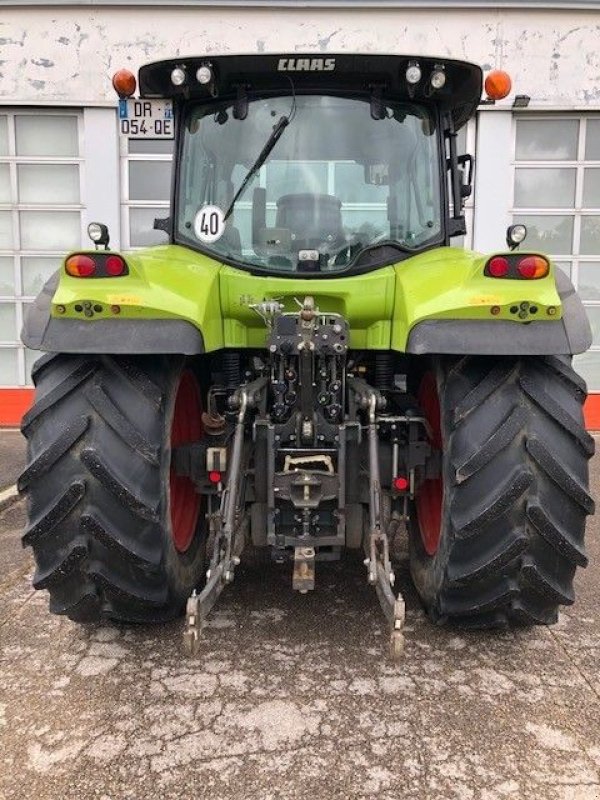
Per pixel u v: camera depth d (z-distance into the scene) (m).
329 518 2.79
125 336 2.46
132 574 2.63
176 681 2.61
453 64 3.00
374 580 2.43
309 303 2.60
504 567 2.56
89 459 2.49
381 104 3.12
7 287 8.28
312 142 3.12
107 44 7.65
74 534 2.57
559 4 7.50
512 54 7.65
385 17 7.57
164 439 2.63
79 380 2.59
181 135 3.20
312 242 3.11
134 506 2.52
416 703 2.48
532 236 8.12
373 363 3.21
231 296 2.91
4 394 8.30
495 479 2.52
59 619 3.10
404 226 3.15
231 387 3.06
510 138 7.85
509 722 2.38
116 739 2.29
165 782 2.10
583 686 2.60
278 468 2.82
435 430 3.02
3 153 8.00
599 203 8.05
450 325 2.48
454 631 2.97
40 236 8.18
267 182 3.13
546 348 2.44
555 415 2.56
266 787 2.08
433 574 2.85
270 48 7.60
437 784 2.09
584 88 7.71
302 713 2.42
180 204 3.20
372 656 2.78
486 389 2.57
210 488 2.98
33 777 2.12
